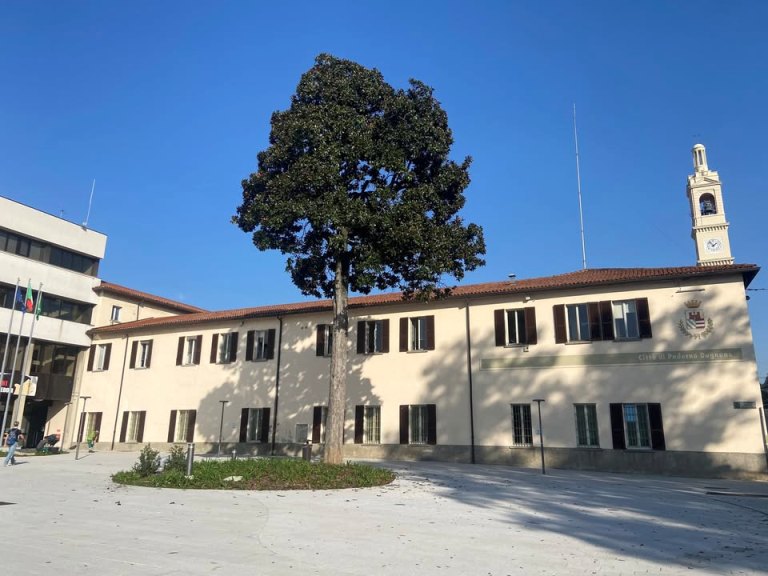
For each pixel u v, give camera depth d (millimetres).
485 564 7219
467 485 16188
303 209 17953
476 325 26375
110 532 8828
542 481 17781
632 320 23625
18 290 34844
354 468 16812
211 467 16453
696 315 22375
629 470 22156
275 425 30141
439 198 19922
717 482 18953
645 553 7914
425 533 9141
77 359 38344
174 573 6504
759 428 20641
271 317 31797
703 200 55812
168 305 44188
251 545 8094
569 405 23734
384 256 19016
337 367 18844
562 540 8711
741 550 8195
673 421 21906
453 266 19703
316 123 18625
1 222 34375
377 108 19781
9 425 36375
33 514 10445
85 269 39812
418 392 26922
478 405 25484
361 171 19297
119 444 34781
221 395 32281
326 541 8453
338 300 19578
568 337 24422
